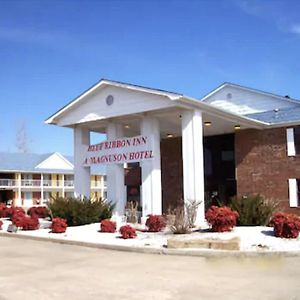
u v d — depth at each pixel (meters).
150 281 8.86
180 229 15.88
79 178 23.70
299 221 14.04
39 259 12.12
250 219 17.89
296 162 24.12
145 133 20.94
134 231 15.48
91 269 10.38
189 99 18.81
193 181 19.36
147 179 20.84
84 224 20.83
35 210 27.12
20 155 62.31
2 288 8.45
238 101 30.25
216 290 7.97
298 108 27.30
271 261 11.04
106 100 21.78
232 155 27.64
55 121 23.91
